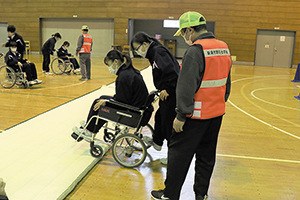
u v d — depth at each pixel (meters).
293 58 16.64
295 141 3.98
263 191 2.57
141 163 2.88
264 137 4.12
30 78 7.15
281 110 5.95
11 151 3.14
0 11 19.06
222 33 17.02
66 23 18.72
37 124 4.15
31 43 19.08
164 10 17.36
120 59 2.79
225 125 4.68
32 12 18.69
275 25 16.47
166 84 2.62
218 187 2.62
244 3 16.52
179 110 1.93
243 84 9.57
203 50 1.94
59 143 3.44
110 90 7.11
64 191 2.35
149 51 2.74
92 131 2.97
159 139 3.05
